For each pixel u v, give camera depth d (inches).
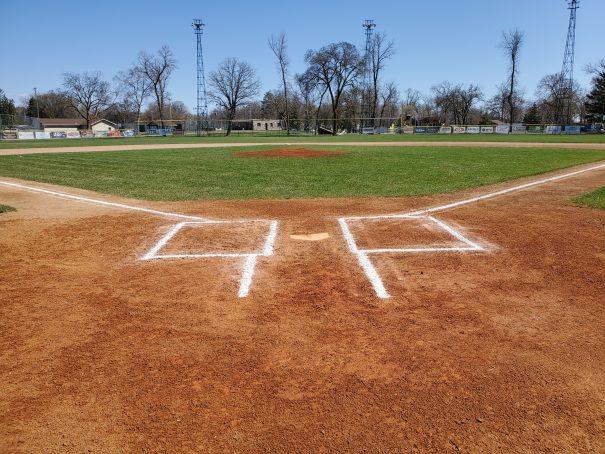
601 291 179.6
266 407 109.9
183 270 208.1
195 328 151.0
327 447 96.7
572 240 253.8
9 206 361.4
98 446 97.4
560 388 116.2
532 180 499.5
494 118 3853.3
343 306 167.5
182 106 4591.5
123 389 117.4
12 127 2529.5
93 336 146.2
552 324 151.8
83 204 374.6
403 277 196.5
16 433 101.6
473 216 318.7
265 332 147.9
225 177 540.7
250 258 224.4
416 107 3826.3
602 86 2514.8
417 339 142.3
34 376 123.7
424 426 102.9
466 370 124.6
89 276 201.8
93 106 3297.2
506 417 105.5
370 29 2564.0
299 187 456.1
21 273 206.5
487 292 179.5
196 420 105.3
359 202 375.2
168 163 724.7
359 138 1845.5
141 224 300.7
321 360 130.7
